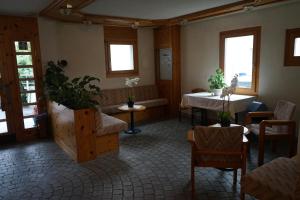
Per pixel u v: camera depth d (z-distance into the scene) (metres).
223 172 3.02
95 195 2.57
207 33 5.36
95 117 3.50
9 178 2.99
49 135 4.73
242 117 4.64
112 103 5.71
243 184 2.08
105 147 3.70
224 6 4.14
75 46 5.26
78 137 3.35
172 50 5.95
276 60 4.28
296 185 1.78
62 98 3.89
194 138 2.41
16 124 4.42
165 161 3.40
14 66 4.26
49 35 4.58
